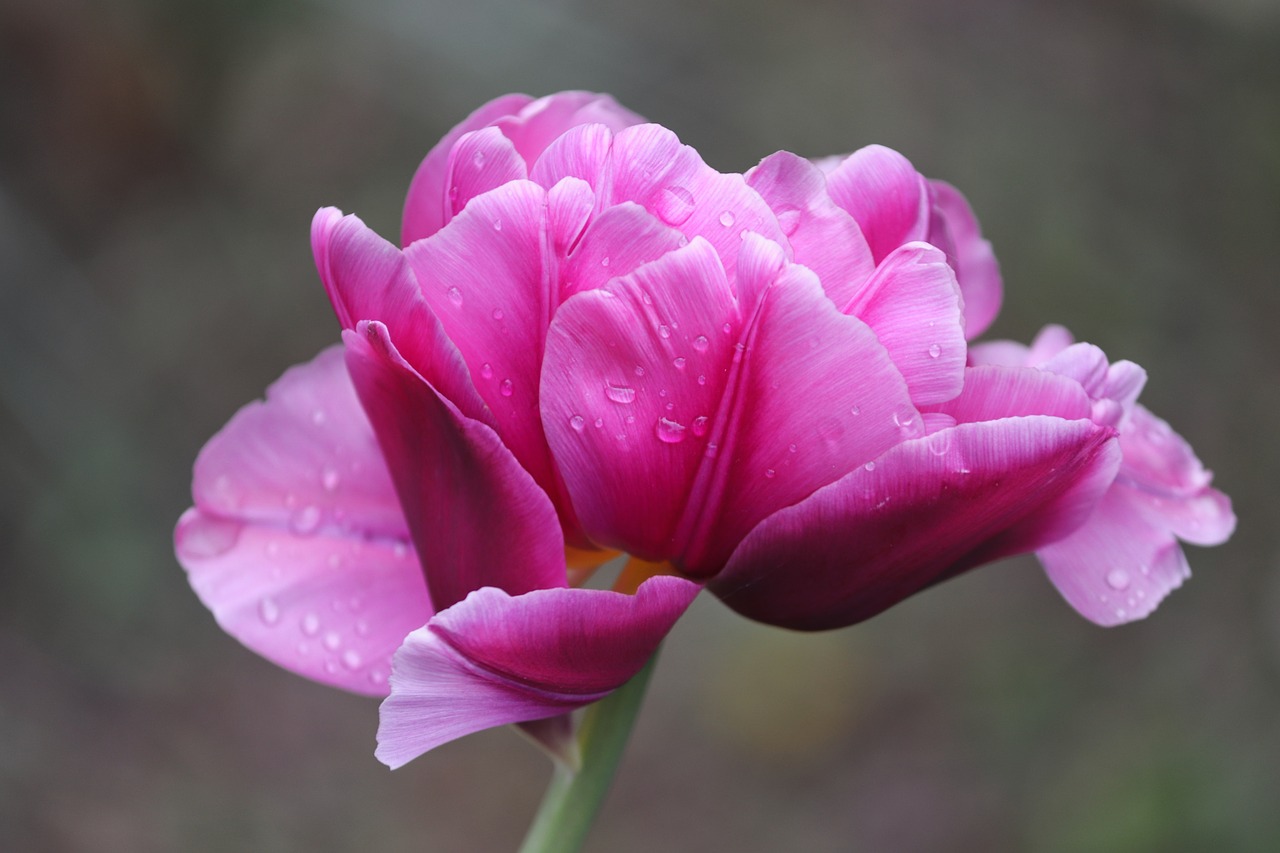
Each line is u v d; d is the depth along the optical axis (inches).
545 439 15.7
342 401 17.4
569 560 16.6
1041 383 15.5
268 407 17.3
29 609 44.7
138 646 45.6
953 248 16.4
